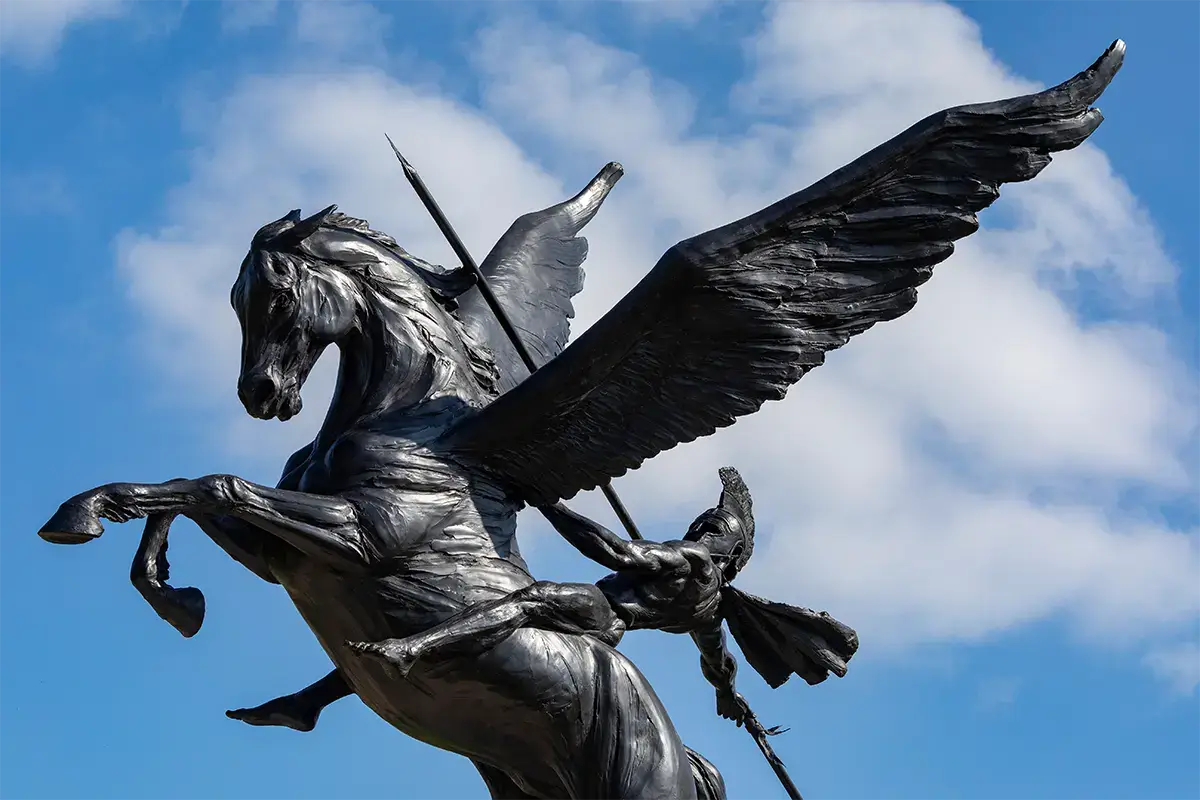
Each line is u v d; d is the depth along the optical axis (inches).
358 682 453.1
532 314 532.7
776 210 442.6
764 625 498.6
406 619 438.9
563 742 450.0
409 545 442.0
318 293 454.0
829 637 498.6
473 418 459.5
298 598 450.6
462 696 440.8
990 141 445.1
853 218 446.9
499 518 457.4
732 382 450.0
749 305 442.6
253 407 446.3
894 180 446.9
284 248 453.1
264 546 446.6
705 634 499.8
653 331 445.1
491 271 536.7
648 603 471.2
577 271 552.7
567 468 460.4
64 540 407.2
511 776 463.5
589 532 464.4
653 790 447.8
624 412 454.9
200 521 446.3
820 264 446.3
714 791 486.3
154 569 427.2
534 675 441.7
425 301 473.4
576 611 448.8
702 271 438.3
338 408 465.7
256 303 449.1
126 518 414.3
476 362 478.3
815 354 448.1
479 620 430.0
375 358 463.2
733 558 495.8
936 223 446.6
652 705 456.4
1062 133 445.1
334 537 434.6
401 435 454.3
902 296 449.4
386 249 476.1
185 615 427.2
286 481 466.3
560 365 449.4
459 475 454.9
